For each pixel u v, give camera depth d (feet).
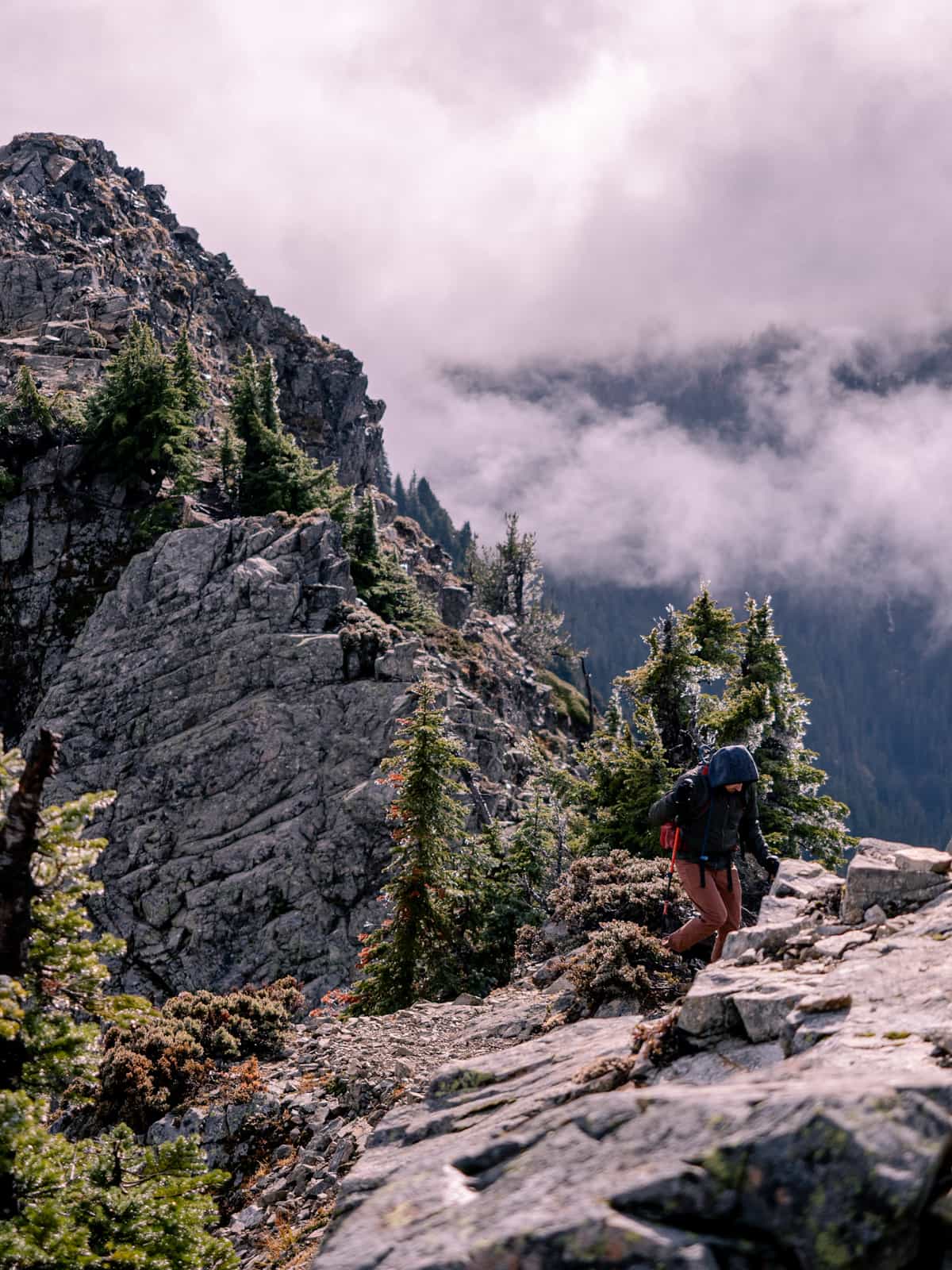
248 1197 41.55
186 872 147.13
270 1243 36.55
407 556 311.06
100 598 190.08
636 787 90.68
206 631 168.96
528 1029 38.83
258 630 167.22
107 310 289.74
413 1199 15.26
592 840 91.30
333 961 136.98
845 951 21.26
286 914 141.59
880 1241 11.39
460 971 80.53
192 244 395.75
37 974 28.30
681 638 104.53
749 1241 11.95
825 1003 17.97
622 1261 11.74
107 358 268.21
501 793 158.10
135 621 174.60
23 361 259.39
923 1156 11.80
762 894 74.18
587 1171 13.80
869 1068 15.12
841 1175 11.82
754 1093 14.01
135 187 398.42
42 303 291.38
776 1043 18.28
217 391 325.21
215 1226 40.55
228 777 154.92
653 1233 11.91
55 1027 27.91
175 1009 57.21
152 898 146.30
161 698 165.37
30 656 190.19
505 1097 20.75
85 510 200.44
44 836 28.12
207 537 179.63
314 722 157.07
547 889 88.33
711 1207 12.20
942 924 20.75
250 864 145.48
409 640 169.78
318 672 160.86
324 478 222.69
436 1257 12.82
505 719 222.89
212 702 163.22
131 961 141.79
